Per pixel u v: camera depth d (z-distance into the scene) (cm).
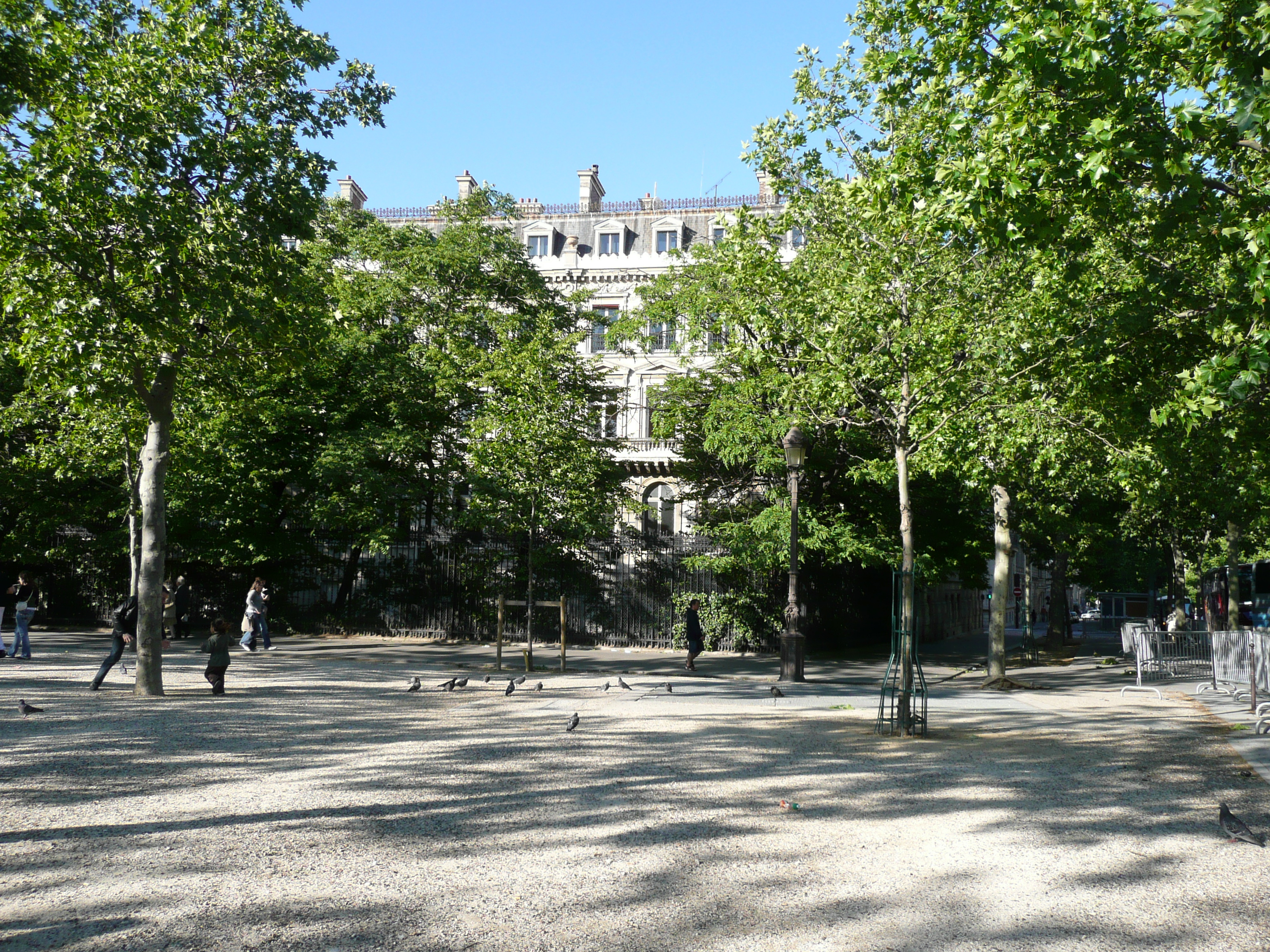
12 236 1295
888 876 610
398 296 3281
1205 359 1171
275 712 1359
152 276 1384
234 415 2333
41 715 1253
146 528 1530
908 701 1259
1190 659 2322
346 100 1592
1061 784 904
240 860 617
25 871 581
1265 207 909
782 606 3047
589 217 5522
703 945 491
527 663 2252
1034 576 8300
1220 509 1897
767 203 5197
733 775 932
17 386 2720
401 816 739
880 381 1566
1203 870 628
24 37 1371
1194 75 910
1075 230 1170
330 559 3303
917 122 1253
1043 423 1516
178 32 1440
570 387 2545
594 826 722
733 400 2556
